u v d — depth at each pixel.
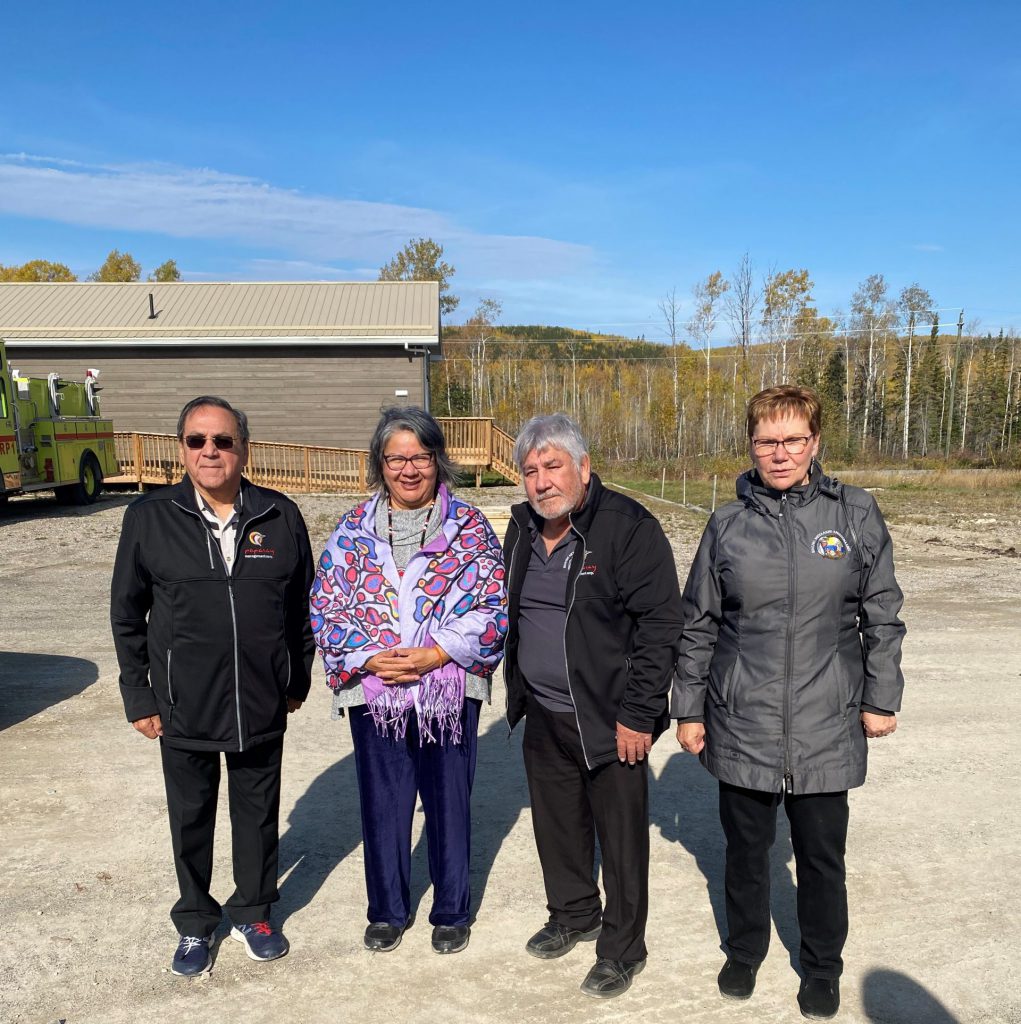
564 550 2.67
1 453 13.88
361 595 2.70
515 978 2.73
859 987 2.66
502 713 5.41
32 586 9.15
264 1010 2.57
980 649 6.72
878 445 45.97
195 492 2.72
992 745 4.75
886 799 4.06
